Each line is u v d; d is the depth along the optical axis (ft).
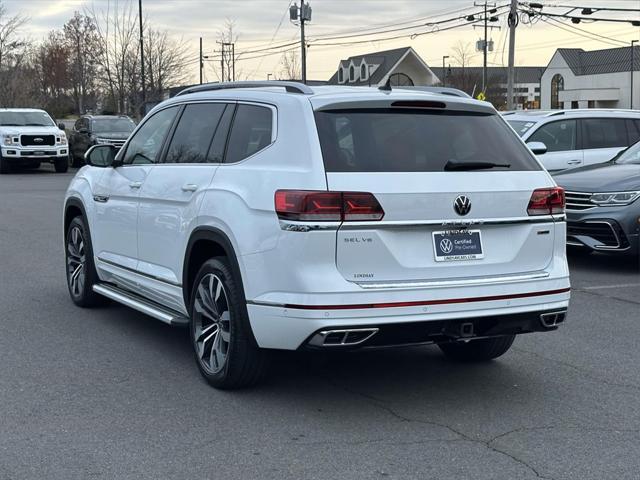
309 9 151.12
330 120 16.60
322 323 15.40
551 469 14.17
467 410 17.17
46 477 13.71
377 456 14.67
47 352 21.39
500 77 289.12
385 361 20.80
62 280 31.09
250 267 16.51
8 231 44.52
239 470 14.02
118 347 21.90
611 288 30.32
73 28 180.04
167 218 19.90
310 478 13.73
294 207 15.67
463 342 18.47
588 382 19.19
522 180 17.38
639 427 16.26
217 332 18.19
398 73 170.30
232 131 18.66
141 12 136.98
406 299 15.80
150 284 21.16
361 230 15.70
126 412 16.87
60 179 85.51
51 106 189.06
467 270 16.65
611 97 281.74
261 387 18.54
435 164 16.70
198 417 16.58
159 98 150.20
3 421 16.30
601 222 32.32
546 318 17.44
